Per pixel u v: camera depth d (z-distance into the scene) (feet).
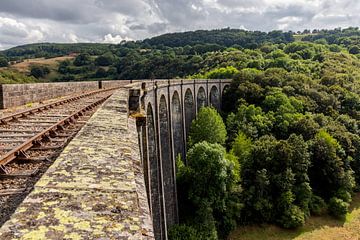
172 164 121.90
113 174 12.53
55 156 24.81
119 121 25.58
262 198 135.03
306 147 149.89
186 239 109.29
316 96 228.84
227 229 124.16
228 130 193.77
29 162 23.16
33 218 8.50
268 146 147.64
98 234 7.97
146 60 449.48
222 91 247.29
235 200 130.72
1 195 16.48
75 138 18.37
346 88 263.29
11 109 52.60
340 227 131.75
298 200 139.44
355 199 155.22
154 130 95.04
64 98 73.26
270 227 130.72
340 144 169.27
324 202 145.48
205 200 120.06
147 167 56.24
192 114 183.01
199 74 353.31
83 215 8.89
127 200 10.12
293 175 138.51
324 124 189.37
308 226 131.64
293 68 332.60
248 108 201.36
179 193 127.44
